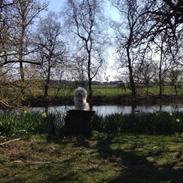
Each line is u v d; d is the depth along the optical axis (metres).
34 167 10.81
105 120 18.03
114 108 41.31
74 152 12.89
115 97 48.44
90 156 12.33
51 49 17.09
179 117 18.41
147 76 26.08
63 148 13.55
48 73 17.03
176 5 14.45
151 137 16.42
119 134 17.00
